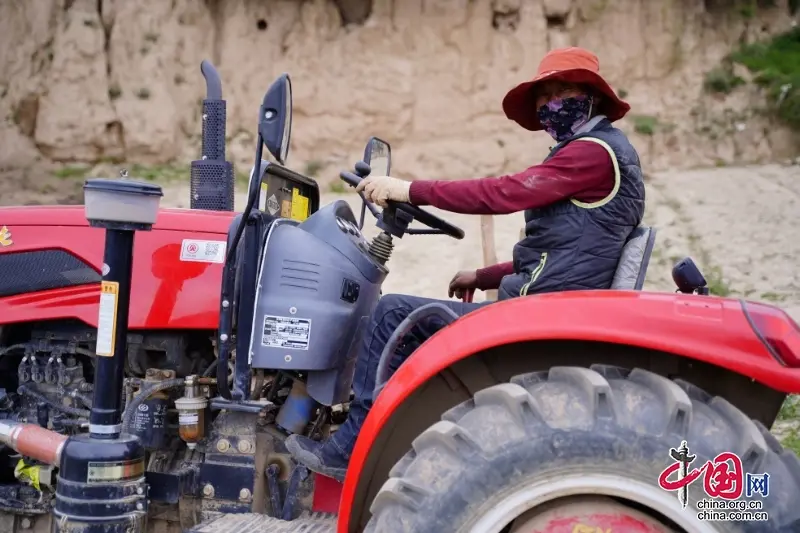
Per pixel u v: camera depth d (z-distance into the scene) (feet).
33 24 34.63
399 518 6.66
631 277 8.06
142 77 34.78
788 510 6.26
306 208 11.18
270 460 9.57
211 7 36.94
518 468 6.55
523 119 9.74
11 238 10.26
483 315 7.14
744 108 34.99
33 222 10.27
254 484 9.49
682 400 6.52
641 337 6.67
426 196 8.46
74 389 10.12
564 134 8.98
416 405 7.78
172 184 33.32
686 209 31.53
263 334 9.07
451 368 7.59
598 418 6.56
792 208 30.89
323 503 9.41
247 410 9.14
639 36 36.27
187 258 9.88
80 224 10.18
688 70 36.01
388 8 36.37
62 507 8.20
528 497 6.55
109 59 34.91
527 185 8.09
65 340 10.25
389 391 7.22
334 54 36.06
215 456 9.60
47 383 10.21
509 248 29.81
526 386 7.05
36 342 10.23
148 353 10.18
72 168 33.96
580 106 8.82
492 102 35.53
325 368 9.11
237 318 9.24
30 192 33.42
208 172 11.73
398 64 35.70
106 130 34.22
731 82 35.40
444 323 8.43
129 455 8.33
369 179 8.89
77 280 10.06
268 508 9.54
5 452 10.39
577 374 6.86
